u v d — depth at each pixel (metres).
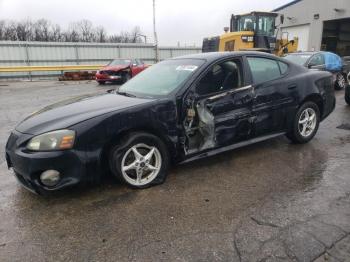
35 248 2.68
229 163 4.45
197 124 3.96
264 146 5.14
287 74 4.86
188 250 2.60
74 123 3.27
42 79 24.48
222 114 4.09
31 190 3.34
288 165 4.33
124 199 3.46
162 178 3.79
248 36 15.97
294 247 2.58
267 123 4.58
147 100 3.74
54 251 2.64
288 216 3.05
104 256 2.56
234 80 4.25
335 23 28.66
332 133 5.87
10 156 3.39
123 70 18.30
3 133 6.54
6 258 2.56
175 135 3.79
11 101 11.57
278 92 4.62
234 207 3.25
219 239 2.72
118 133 3.43
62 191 3.66
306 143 5.27
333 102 5.53
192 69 4.08
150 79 4.45
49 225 3.02
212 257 2.51
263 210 3.17
